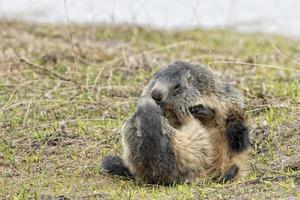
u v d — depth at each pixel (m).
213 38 31.97
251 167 18.55
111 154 20.19
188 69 18.45
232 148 18.20
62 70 27.61
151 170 17.33
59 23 34.03
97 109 23.52
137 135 17.19
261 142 20.41
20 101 23.88
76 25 33.31
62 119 22.88
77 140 21.17
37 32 32.56
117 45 30.73
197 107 18.25
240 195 16.36
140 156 17.23
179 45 30.34
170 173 17.33
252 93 24.48
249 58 28.16
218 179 17.66
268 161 19.22
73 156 20.11
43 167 19.45
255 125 21.27
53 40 31.53
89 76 26.22
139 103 17.38
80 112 23.36
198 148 17.55
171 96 18.08
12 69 26.92
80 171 19.03
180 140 17.36
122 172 18.38
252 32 33.97
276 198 16.08
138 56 28.36
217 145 18.05
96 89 25.00
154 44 31.23
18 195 16.97
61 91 24.94
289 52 31.06
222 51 29.58
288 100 23.47
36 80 25.25
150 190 17.14
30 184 18.02
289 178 17.16
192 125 17.89
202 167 17.64
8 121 22.53
